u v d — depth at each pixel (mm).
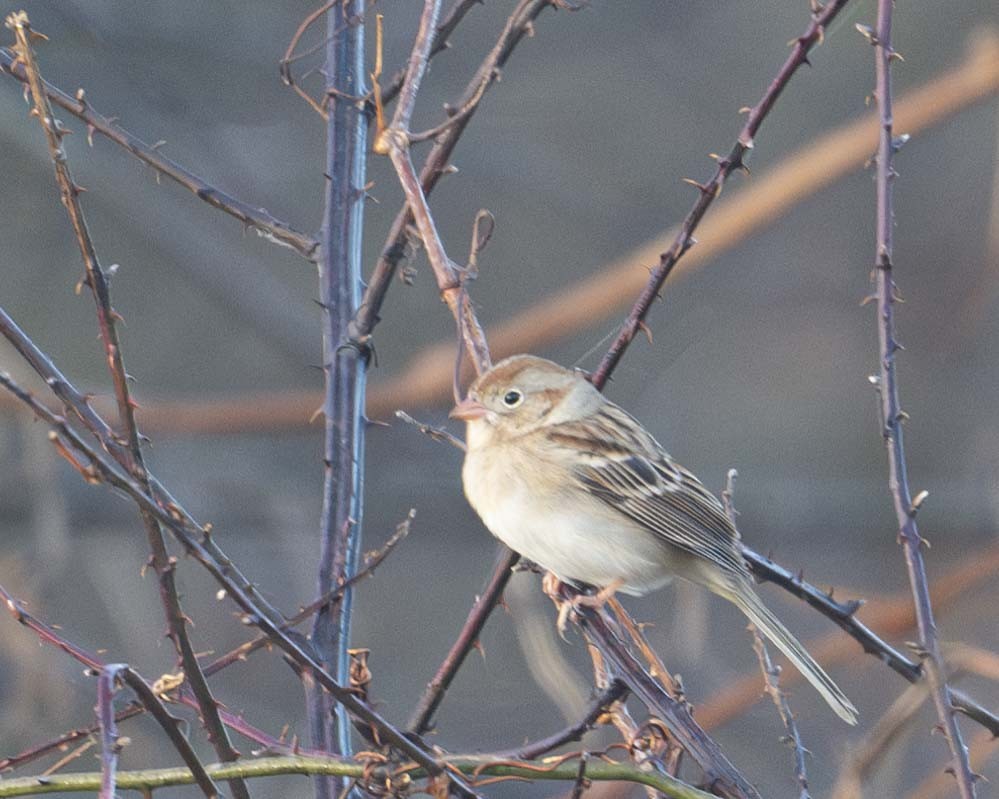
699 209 5680
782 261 16250
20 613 5055
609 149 16594
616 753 7449
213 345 15359
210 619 13070
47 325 14672
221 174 15320
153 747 10688
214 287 14688
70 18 13922
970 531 14453
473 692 13297
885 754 5629
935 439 15594
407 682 13602
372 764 4930
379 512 14438
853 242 16297
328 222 6582
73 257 14828
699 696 11578
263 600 5488
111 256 15039
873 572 14523
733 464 15539
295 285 15523
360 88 6816
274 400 12562
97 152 14500
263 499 14211
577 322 12016
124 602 12938
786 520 14523
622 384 15641
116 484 4535
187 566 13250
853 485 14719
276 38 15062
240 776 4922
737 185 16266
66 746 5184
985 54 11391
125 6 14570
